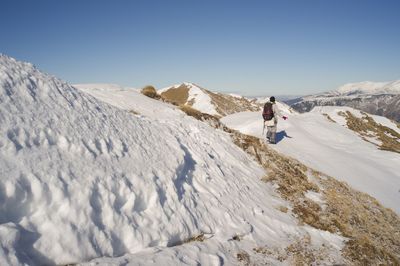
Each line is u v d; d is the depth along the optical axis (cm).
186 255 655
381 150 2803
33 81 714
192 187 937
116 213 611
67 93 806
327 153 2222
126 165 737
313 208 1263
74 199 546
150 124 1107
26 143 556
